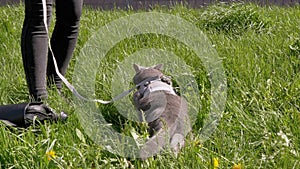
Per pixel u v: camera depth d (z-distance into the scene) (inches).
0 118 198.4
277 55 296.7
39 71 209.8
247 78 252.1
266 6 528.4
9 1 656.4
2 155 169.2
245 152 181.5
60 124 198.7
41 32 207.6
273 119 204.1
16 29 387.9
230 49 319.0
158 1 669.9
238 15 407.8
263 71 260.4
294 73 264.4
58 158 163.5
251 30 388.8
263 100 227.0
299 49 303.0
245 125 203.5
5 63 293.4
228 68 269.1
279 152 175.9
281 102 225.1
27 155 169.8
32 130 190.9
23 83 249.9
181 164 163.2
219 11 431.2
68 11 230.4
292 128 198.4
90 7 626.2
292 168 164.1
